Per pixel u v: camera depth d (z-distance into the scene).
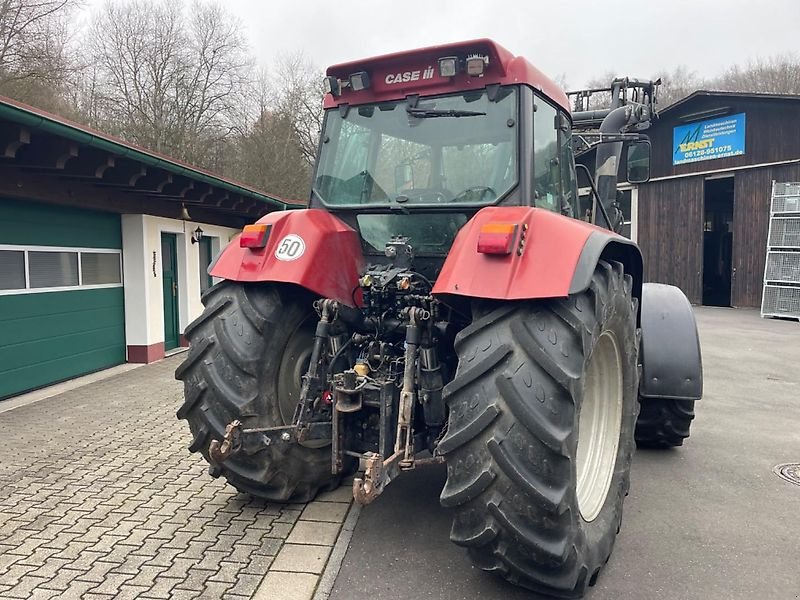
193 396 3.26
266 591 2.77
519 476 2.32
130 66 26.06
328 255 3.28
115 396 6.77
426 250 3.34
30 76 18.64
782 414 6.21
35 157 5.93
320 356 3.24
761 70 40.06
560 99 3.62
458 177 3.29
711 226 21.56
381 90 3.50
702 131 18.12
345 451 3.17
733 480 4.30
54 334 7.39
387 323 3.23
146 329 8.80
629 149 4.78
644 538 3.38
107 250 8.42
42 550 3.15
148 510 3.64
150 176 7.60
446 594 2.74
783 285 14.93
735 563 3.10
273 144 25.53
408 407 2.85
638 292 3.62
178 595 2.73
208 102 26.53
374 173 3.52
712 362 9.22
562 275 2.45
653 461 4.71
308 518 3.51
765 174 16.88
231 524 3.44
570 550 2.41
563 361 2.40
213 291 3.43
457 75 3.28
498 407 2.38
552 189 3.50
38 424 5.62
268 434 3.12
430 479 4.12
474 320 2.66
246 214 11.86
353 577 2.89
